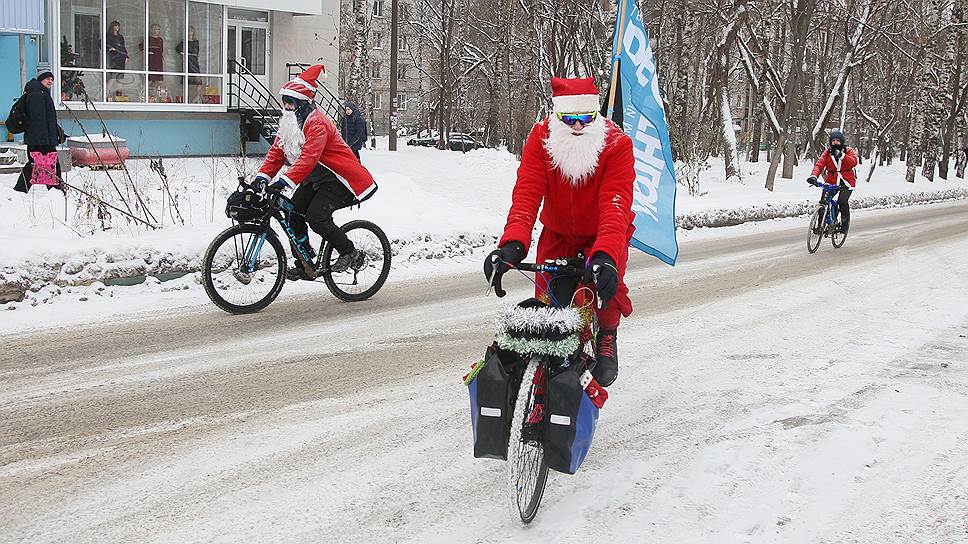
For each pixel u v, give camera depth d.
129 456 5.09
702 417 6.11
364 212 13.70
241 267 8.70
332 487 4.77
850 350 8.00
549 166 4.85
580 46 33.59
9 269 8.54
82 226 10.66
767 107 33.47
